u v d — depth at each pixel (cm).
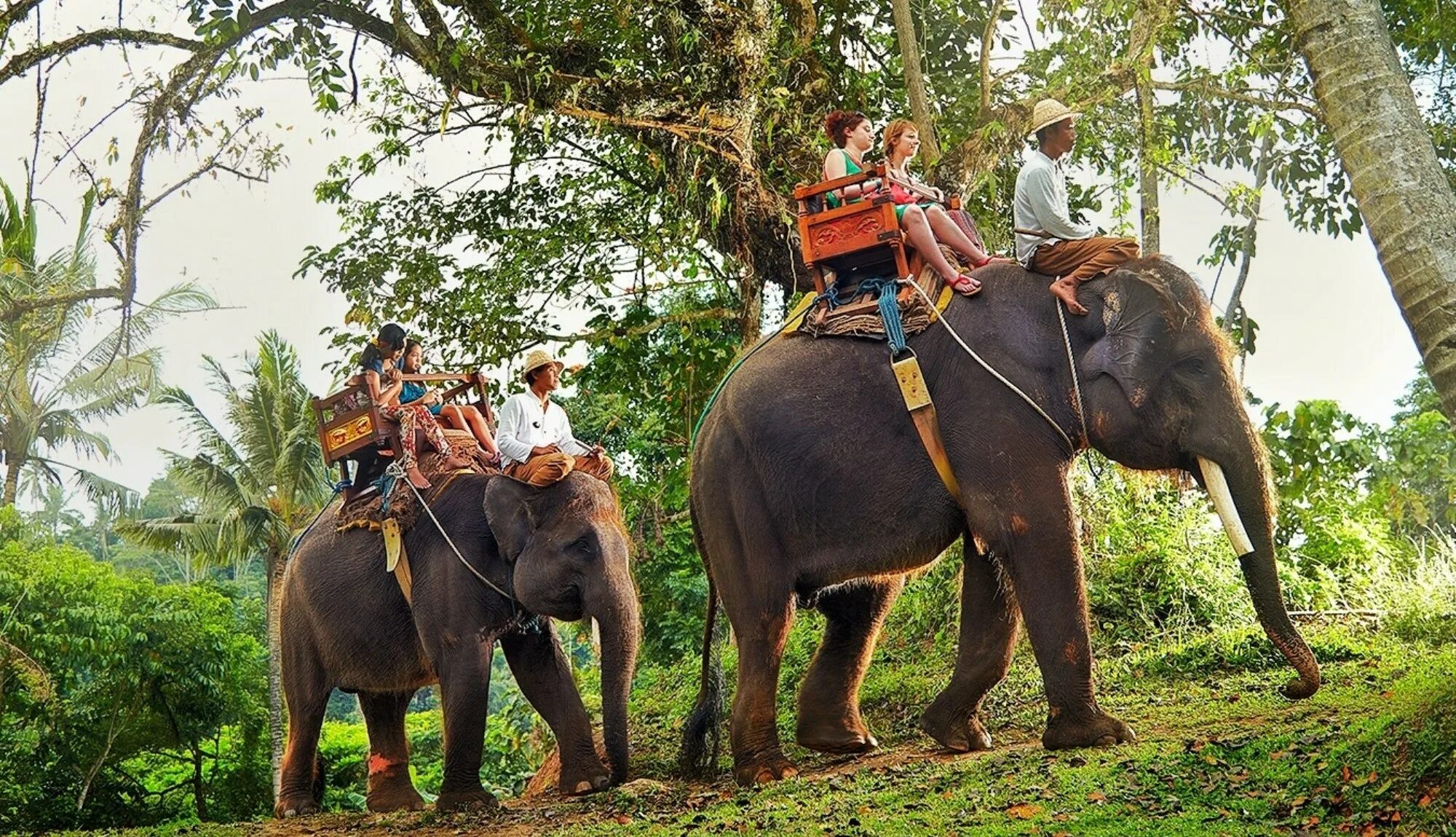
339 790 3027
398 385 959
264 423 2875
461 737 877
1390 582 1113
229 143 1134
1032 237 736
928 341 736
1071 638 698
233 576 5341
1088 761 652
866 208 754
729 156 1053
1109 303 709
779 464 770
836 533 759
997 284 739
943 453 722
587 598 866
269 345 2895
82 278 2166
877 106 1253
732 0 1066
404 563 922
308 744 1003
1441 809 480
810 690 873
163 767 3158
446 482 933
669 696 1288
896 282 757
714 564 816
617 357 1263
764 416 777
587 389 1339
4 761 2538
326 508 1049
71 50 1121
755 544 785
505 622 905
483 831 796
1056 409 713
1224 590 1112
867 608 870
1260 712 781
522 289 1288
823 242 769
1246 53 1164
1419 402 2016
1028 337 719
